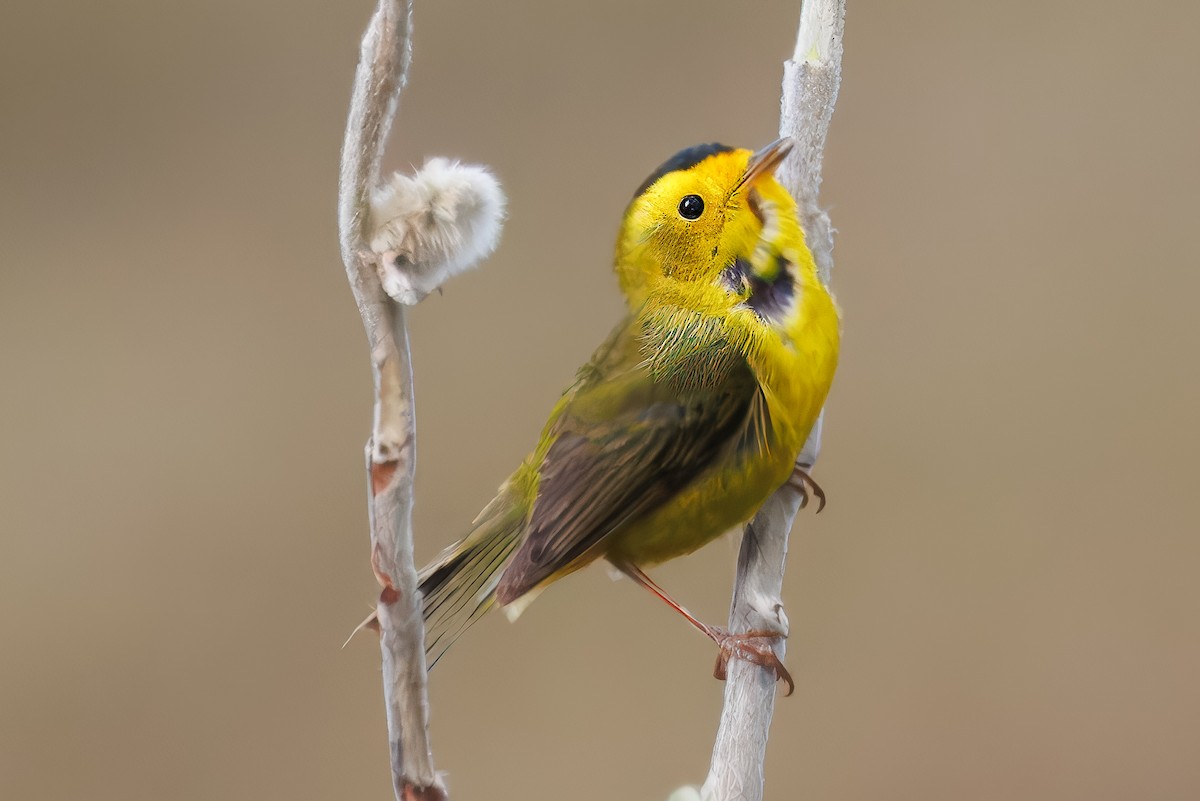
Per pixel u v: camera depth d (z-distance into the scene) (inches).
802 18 135.9
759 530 135.9
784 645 135.3
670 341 135.8
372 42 132.1
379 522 132.3
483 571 136.3
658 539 135.9
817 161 135.8
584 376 136.3
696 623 135.6
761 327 135.5
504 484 136.6
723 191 135.6
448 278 132.3
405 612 132.4
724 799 134.6
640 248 136.0
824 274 135.8
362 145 132.1
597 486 135.7
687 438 135.6
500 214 132.3
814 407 135.6
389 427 132.3
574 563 136.1
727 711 135.0
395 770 132.4
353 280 132.2
